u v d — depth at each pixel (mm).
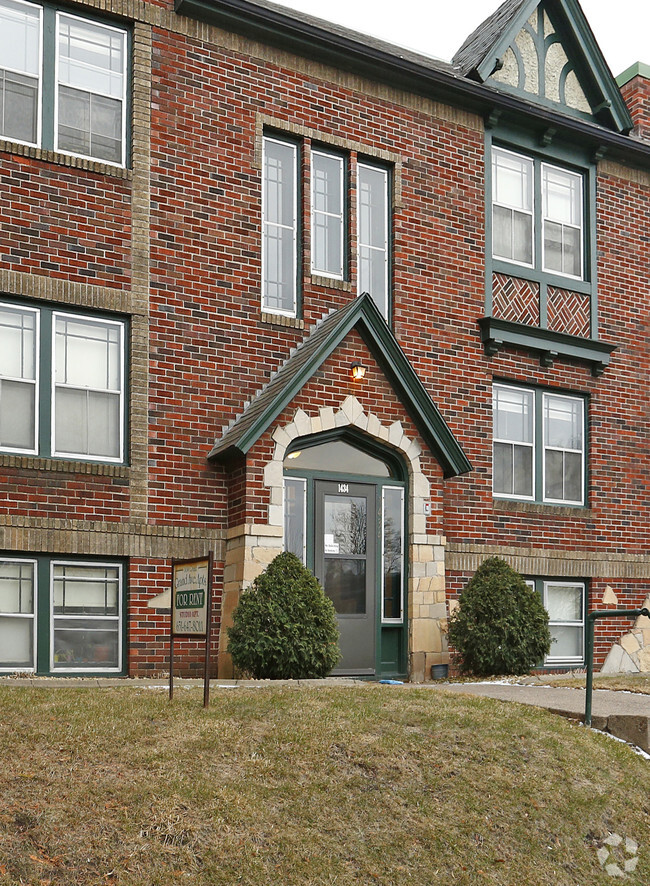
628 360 17797
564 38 17891
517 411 16547
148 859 6695
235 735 8461
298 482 13859
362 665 13961
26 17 12828
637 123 18656
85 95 13125
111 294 12844
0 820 6703
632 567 17344
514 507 16016
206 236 13648
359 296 14000
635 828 8469
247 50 14266
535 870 7664
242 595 12273
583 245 17594
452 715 9602
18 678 11320
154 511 12883
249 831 7172
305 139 14703
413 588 14273
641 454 17781
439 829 7754
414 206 15586
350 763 8320
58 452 12461
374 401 14172
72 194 12734
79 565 12492
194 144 13688
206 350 13492
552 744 9281
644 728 9867
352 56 14984
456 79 15789
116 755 7836
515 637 13789
